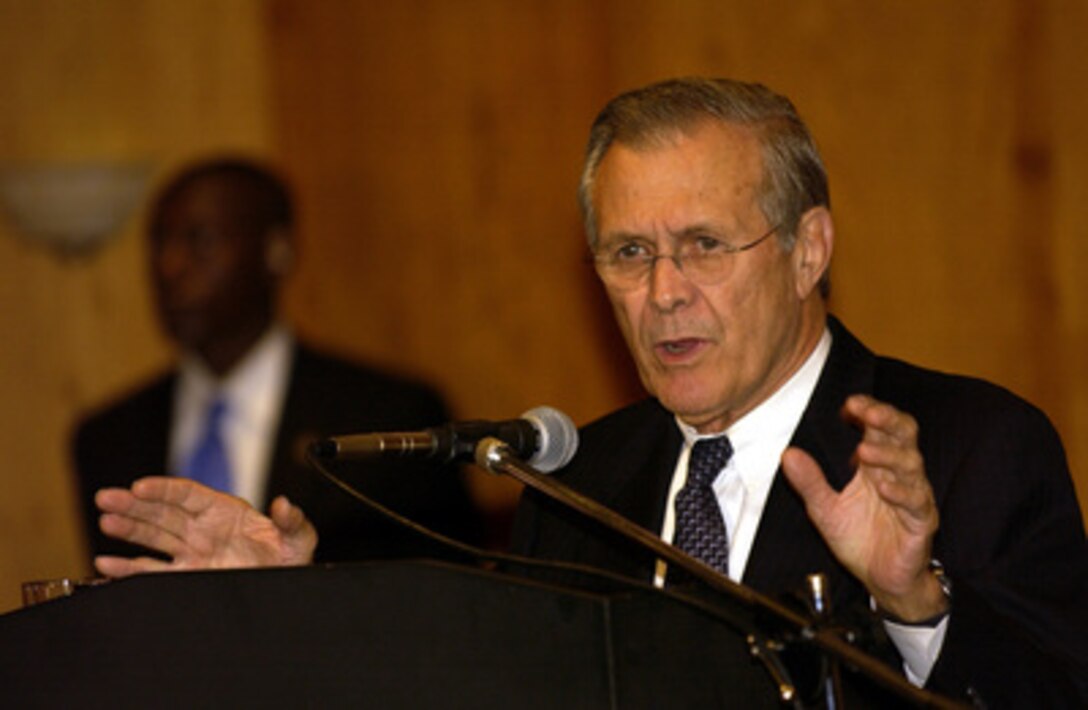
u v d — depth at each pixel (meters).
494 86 17.67
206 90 18.19
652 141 8.35
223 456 16.84
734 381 8.31
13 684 6.32
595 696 5.55
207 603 6.09
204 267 17.23
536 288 17.56
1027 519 7.67
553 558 9.11
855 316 16.20
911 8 16.14
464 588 5.74
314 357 17.31
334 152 17.94
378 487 15.73
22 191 18.14
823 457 8.34
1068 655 7.19
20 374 18.00
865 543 6.76
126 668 6.18
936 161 16.03
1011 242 15.80
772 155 8.40
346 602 5.89
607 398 17.36
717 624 5.94
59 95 18.33
